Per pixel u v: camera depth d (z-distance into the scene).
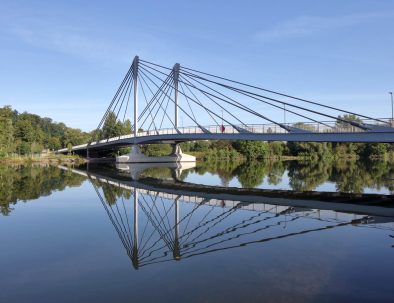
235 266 12.82
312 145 132.12
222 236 17.33
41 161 101.62
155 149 125.19
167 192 34.78
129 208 25.42
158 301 10.05
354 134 46.09
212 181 46.44
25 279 11.88
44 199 29.45
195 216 22.56
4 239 16.89
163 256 14.17
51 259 13.92
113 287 11.11
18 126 120.31
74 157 113.62
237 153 132.50
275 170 66.56
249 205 26.97
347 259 13.48
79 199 29.50
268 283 11.20
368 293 10.42
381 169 66.25
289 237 16.95
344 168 70.31
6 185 39.78
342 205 27.08
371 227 19.06
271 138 54.44
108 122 119.25
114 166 82.44
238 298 10.14
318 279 11.49
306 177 50.53
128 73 96.50
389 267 12.55
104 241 16.50
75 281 11.66
